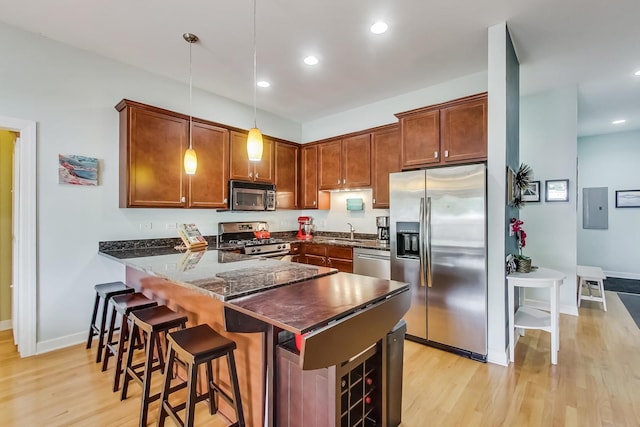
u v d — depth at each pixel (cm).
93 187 304
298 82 364
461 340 271
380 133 404
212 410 194
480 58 305
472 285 263
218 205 379
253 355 170
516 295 306
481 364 256
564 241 379
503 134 251
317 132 513
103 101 309
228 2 223
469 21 245
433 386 224
